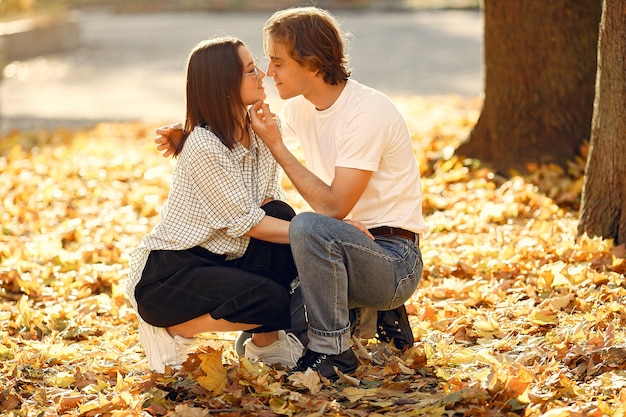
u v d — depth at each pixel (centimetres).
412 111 1220
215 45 399
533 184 751
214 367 390
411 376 408
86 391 405
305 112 436
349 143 402
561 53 779
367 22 2819
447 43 2197
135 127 1191
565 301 481
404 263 408
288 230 392
